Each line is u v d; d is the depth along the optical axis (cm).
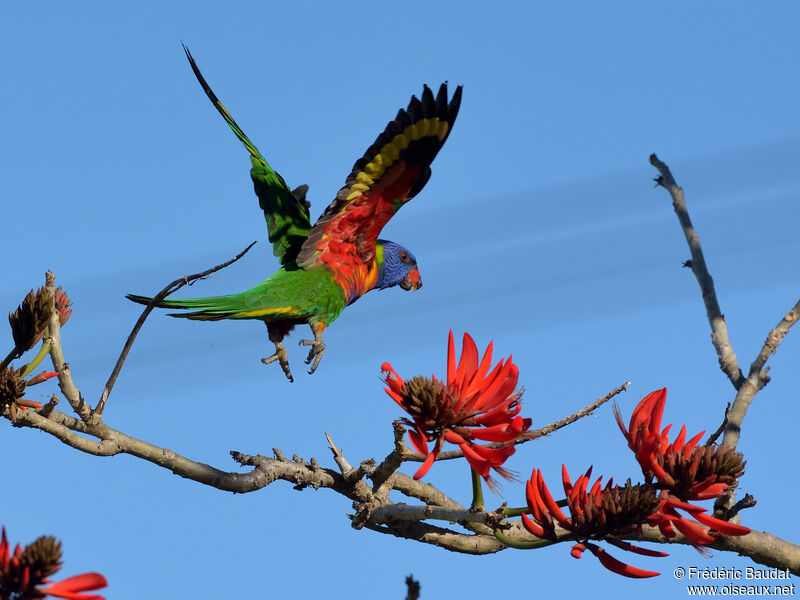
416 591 668
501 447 779
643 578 765
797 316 1070
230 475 1007
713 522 766
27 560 606
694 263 1180
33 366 936
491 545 1012
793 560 998
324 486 1040
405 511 952
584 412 890
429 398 781
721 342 1108
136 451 974
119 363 966
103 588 616
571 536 784
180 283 930
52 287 951
